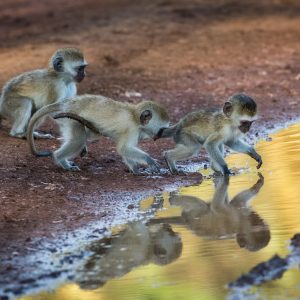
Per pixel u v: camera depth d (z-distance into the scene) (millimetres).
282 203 30453
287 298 21656
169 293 22844
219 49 69000
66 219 29641
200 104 50656
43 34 77438
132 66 61781
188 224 28812
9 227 28766
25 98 41875
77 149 36156
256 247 25703
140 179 35219
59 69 41875
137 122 35562
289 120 46406
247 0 96250
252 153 35781
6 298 23125
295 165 36156
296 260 24141
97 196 32625
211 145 35469
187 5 92562
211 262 24734
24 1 107438
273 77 58438
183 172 36188
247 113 35094
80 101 36156
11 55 65875
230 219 29109
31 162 37375
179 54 66938
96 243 27078
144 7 91625
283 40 72438
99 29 78562
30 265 25359
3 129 43938
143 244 26844
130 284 23719
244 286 22672
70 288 23688
